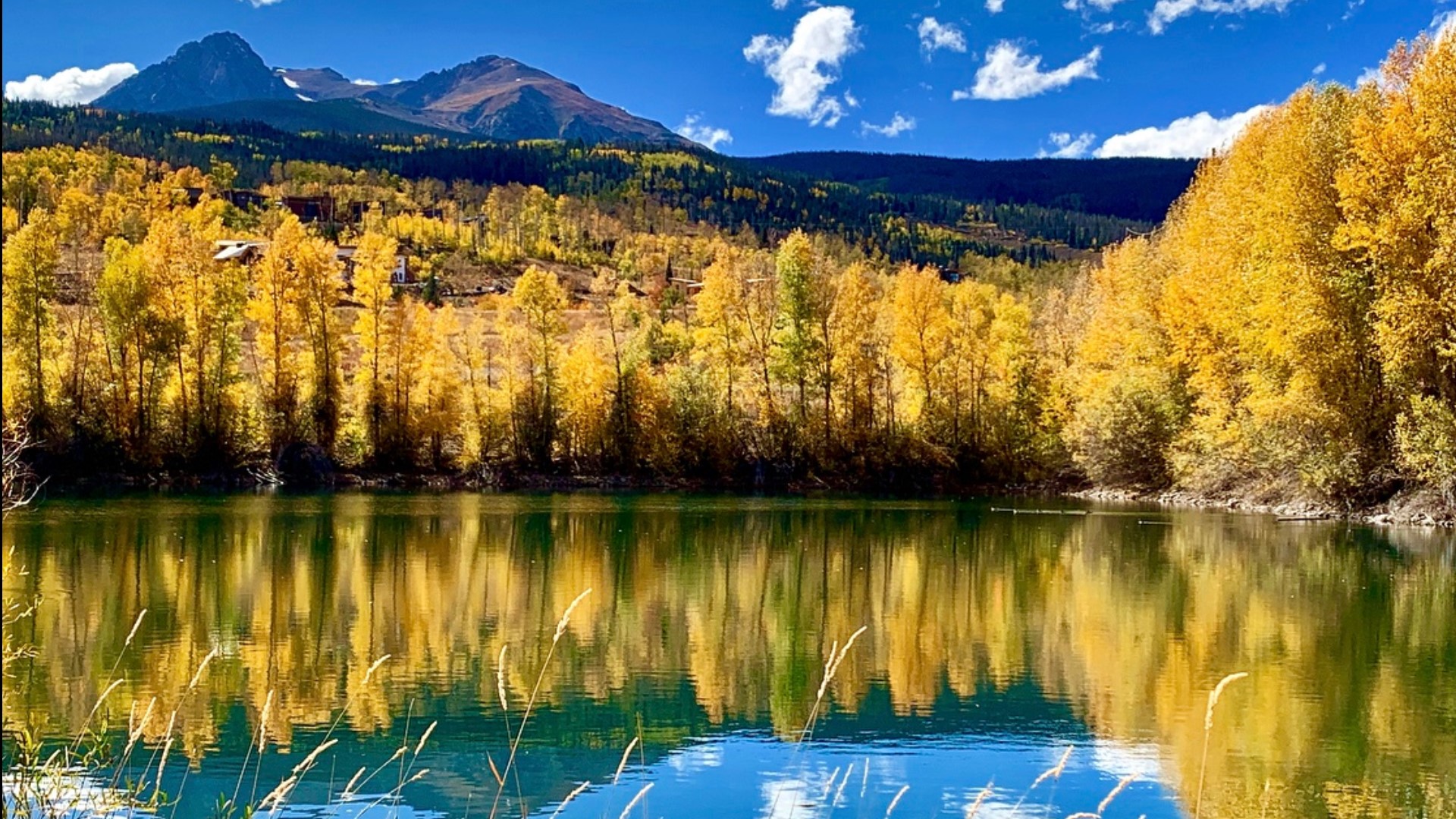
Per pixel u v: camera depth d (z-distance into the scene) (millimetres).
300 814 11648
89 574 26141
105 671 17203
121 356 53656
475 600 23875
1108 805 12148
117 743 13648
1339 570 28406
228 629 20484
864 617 22516
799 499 54750
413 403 60344
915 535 37594
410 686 16797
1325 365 39312
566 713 15609
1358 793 12422
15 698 15516
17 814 7711
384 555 30438
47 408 50781
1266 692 16594
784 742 14398
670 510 47281
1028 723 15195
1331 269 38562
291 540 33188
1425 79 36219
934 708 15906
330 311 58469
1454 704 15938
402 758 13617
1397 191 36219
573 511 45656
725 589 25859
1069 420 62656
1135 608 23328
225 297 55719
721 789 12719
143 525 36000
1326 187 39219
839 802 12344
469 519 41250
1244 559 30719
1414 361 36375
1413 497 39344
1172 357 50938
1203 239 51750
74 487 49531
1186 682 17234
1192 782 12867
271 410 56562
